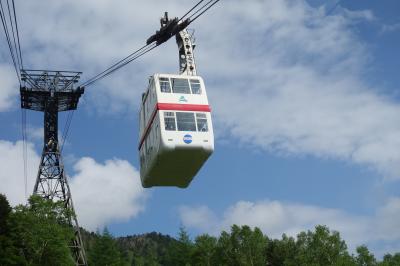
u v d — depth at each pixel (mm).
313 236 88000
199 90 35812
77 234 75688
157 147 34062
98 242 116562
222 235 99625
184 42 38188
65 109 80188
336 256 85938
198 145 33875
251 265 94688
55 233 68875
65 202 78062
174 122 34250
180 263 115938
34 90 78000
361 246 88812
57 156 79688
